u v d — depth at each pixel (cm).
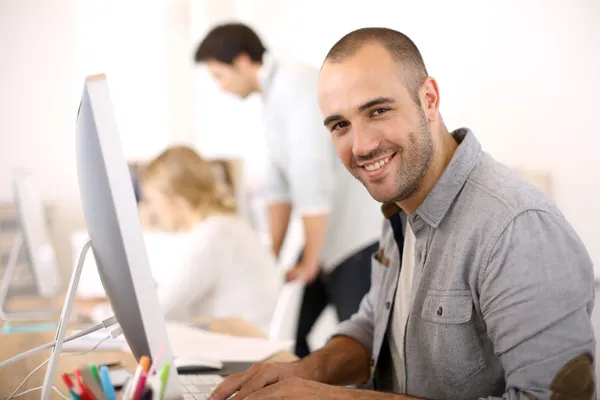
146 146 449
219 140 459
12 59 413
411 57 118
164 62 448
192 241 240
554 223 106
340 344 147
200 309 240
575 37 254
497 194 113
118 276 92
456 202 119
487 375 117
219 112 457
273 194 313
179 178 246
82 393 85
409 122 117
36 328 189
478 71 301
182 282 236
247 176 455
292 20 441
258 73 293
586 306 105
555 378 100
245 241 245
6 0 411
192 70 455
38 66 418
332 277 294
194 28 450
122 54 439
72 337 108
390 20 362
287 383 109
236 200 354
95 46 432
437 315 119
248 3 447
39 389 122
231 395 121
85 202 100
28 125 416
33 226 233
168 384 91
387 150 117
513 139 283
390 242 148
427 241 123
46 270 243
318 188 283
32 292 314
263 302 241
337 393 107
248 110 456
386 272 147
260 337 181
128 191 87
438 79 327
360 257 291
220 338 171
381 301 143
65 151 422
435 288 120
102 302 241
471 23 304
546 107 267
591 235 247
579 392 100
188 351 157
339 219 291
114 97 440
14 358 105
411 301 125
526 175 259
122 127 444
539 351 101
